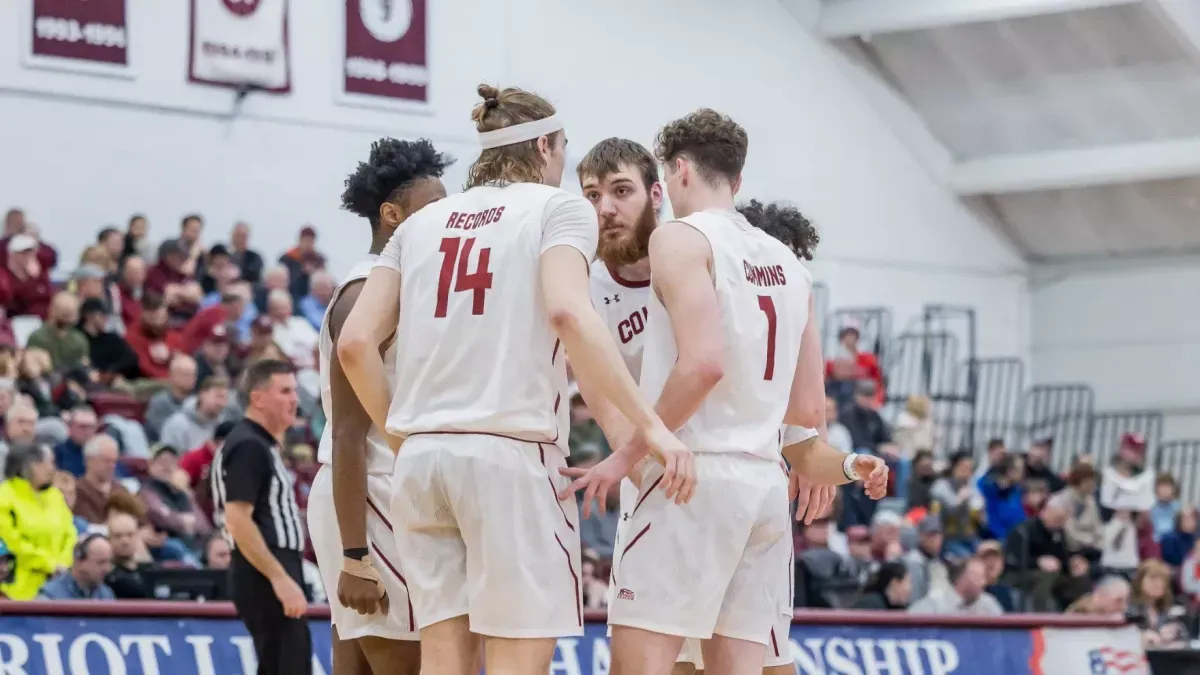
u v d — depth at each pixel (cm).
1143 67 3152
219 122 2705
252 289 2483
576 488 684
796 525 2150
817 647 1416
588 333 656
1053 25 3136
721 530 725
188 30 2673
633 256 845
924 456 2541
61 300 2156
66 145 2569
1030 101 3341
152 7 2648
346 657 825
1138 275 3494
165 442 2019
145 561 1611
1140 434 3441
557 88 3038
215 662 1194
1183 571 2688
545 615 667
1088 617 1549
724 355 736
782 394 756
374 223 834
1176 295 3431
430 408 680
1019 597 2298
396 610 786
